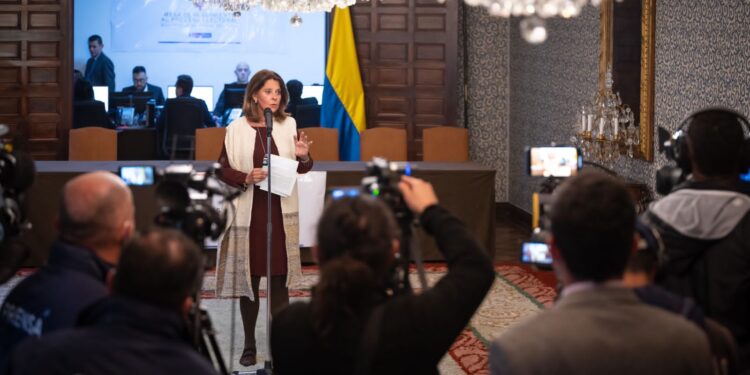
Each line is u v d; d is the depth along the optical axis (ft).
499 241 30.19
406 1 33.09
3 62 31.83
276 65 45.44
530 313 19.20
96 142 28.60
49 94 32.09
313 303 6.25
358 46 33.09
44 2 31.86
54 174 22.63
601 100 24.90
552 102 30.76
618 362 5.46
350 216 6.32
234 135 15.53
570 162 8.56
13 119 31.99
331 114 32.60
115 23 44.65
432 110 33.37
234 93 39.29
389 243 6.36
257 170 14.89
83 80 36.14
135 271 6.04
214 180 8.38
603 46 25.21
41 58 31.99
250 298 15.40
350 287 6.11
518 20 34.27
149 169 8.19
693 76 20.44
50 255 7.43
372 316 6.22
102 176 7.57
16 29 31.86
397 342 6.24
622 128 24.07
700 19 20.03
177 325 6.17
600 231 5.65
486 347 16.80
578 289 5.79
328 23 33.53
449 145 29.14
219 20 44.98
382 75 33.24
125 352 5.95
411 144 33.42
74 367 5.92
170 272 6.06
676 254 7.81
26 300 7.29
